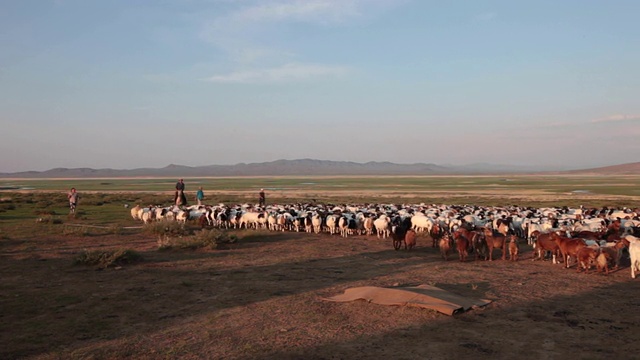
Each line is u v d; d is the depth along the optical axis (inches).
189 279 598.9
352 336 383.6
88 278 602.2
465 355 343.6
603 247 648.4
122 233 1051.9
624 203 2245.3
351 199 2706.7
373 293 490.6
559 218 1160.2
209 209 1277.1
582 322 418.3
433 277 606.9
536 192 3479.3
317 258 756.0
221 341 376.5
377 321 419.5
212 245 840.9
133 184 6648.6
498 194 3216.0
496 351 350.9
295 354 347.9
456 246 807.7
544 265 698.8
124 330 406.0
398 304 460.4
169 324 421.4
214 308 470.3
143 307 474.6
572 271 650.8
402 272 642.2
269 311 456.4
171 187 5251.0
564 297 503.2
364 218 1098.7
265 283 577.0
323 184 6067.9
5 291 532.4
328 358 339.9
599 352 349.1
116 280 591.5
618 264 674.8
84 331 403.2
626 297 503.2
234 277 612.4
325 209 1417.3
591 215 1311.5
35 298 503.8
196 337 386.6
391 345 363.9
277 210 1327.5
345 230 1053.2
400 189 4315.9
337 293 525.0
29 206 1924.2
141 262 711.1
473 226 976.9
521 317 431.8
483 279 593.3
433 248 876.0
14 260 717.3
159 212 1253.7
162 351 356.2
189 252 808.9
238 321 427.2
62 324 421.1
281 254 792.3
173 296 516.1
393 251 840.3
